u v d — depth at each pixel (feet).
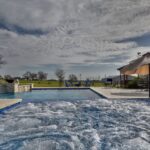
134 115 25.63
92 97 41.65
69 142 16.98
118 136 18.33
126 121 23.22
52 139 17.53
